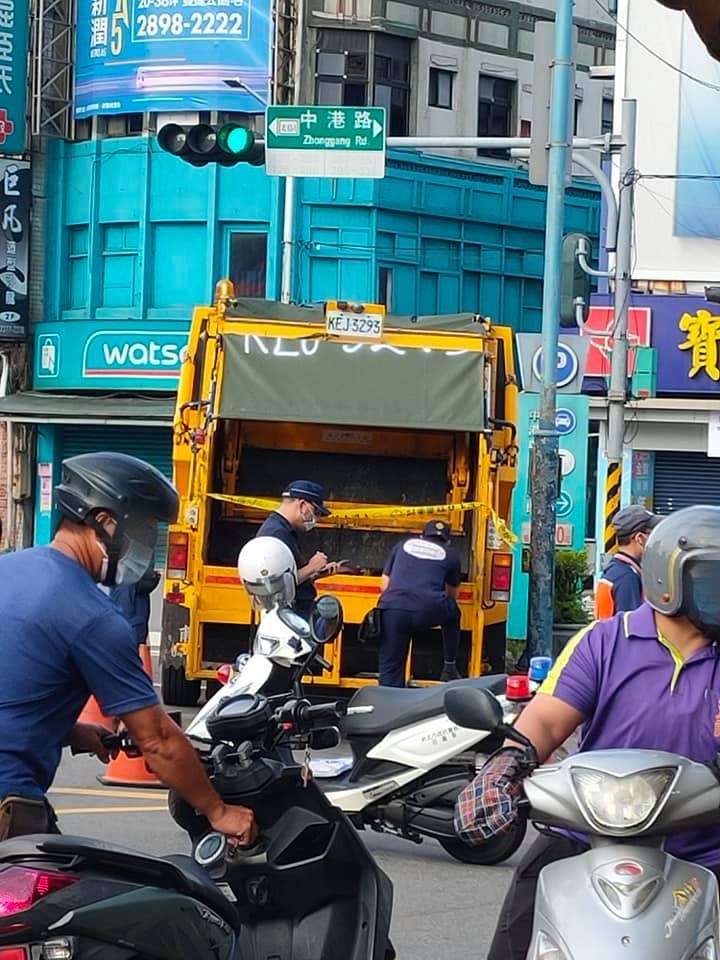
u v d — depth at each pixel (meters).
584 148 20.11
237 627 15.13
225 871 5.48
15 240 31.17
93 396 31.19
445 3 32.62
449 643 13.71
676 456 28.59
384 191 30.69
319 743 5.56
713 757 4.62
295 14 31.00
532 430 17.88
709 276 28.59
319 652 6.93
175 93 30.91
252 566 8.88
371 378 15.17
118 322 30.77
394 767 9.09
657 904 4.05
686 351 28.11
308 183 30.56
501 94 33.78
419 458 16.23
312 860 5.59
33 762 4.71
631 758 4.25
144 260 30.91
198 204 30.73
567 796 4.24
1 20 30.89
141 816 10.48
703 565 4.55
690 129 28.64
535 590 17.41
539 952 4.13
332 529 15.95
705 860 4.62
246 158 16.69
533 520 17.47
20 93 31.11
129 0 31.09
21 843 4.36
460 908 8.46
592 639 4.79
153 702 4.82
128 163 31.12
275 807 5.52
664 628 4.71
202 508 15.05
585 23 35.38
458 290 31.91
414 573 13.47
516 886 4.90
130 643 4.78
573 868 4.21
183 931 4.47
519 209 32.78
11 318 31.33
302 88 31.16
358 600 14.88
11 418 30.81
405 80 32.19
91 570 4.89
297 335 15.40
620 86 28.94
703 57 28.62
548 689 4.80
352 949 5.66
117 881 4.39
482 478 15.12
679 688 4.67
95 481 4.85
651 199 28.77
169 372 30.55
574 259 17.53
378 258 30.64
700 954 4.04
